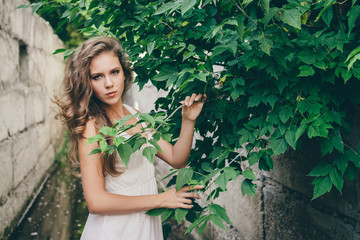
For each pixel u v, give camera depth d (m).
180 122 1.74
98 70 1.42
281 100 1.45
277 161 2.26
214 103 1.54
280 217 2.31
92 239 1.47
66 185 6.01
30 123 5.60
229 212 3.19
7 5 4.41
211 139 1.78
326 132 1.25
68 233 4.02
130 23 1.58
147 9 1.59
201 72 1.26
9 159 4.20
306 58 1.23
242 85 1.42
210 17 1.47
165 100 1.90
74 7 1.76
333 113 1.33
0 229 3.65
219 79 1.63
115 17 1.69
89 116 1.41
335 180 1.32
